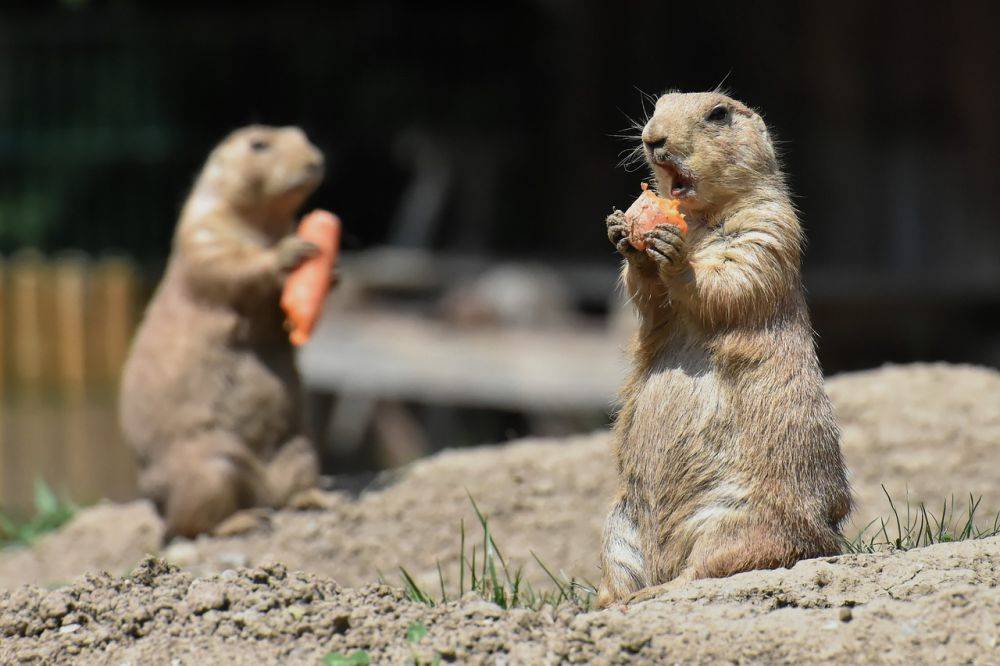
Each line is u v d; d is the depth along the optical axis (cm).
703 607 602
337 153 3197
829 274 2716
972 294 2612
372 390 2109
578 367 2055
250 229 1158
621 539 709
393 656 571
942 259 2920
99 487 1986
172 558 1077
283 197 1144
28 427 1956
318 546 1066
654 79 3144
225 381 1132
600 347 2197
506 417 2395
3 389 1948
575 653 561
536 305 2473
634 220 664
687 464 677
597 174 3209
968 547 652
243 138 1159
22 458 1953
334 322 2400
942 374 1196
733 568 662
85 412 1981
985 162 2894
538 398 1988
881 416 1118
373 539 1064
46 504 1336
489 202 3222
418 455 2258
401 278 2623
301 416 1163
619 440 718
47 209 2955
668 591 649
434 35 3138
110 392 2000
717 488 673
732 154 690
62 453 1970
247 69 3058
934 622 569
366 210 3312
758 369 668
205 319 1134
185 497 1120
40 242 2950
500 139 3234
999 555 640
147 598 631
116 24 2962
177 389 1129
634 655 561
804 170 3014
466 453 1204
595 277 2697
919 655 554
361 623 594
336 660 562
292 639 590
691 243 704
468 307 2416
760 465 664
